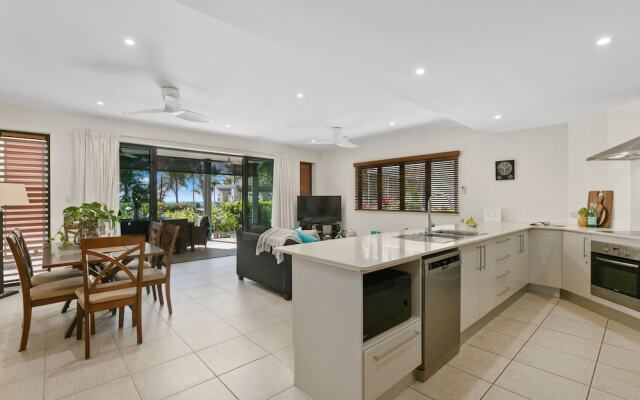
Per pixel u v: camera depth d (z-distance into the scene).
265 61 2.79
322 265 1.76
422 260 1.95
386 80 2.69
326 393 1.74
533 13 1.73
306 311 1.85
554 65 2.39
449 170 5.41
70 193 4.41
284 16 1.76
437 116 4.64
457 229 3.48
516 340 2.55
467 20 1.81
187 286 4.06
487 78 2.64
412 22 1.83
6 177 4.04
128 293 2.42
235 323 2.86
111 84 3.32
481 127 4.39
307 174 7.82
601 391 1.87
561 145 4.16
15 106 4.03
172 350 2.35
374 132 5.75
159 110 3.38
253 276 4.04
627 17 1.75
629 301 2.80
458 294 2.32
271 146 6.88
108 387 1.89
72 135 4.44
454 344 2.28
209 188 8.46
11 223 4.10
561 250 3.62
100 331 2.67
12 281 3.99
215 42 2.45
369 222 6.75
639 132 3.21
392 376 1.74
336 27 1.88
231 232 8.81
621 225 3.41
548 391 1.87
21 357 2.23
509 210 4.66
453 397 1.82
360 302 1.56
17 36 2.35
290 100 3.89
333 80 3.26
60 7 1.99
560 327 2.82
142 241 2.46
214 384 1.93
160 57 2.70
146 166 5.32
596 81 2.71
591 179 3.78
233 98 3.81
